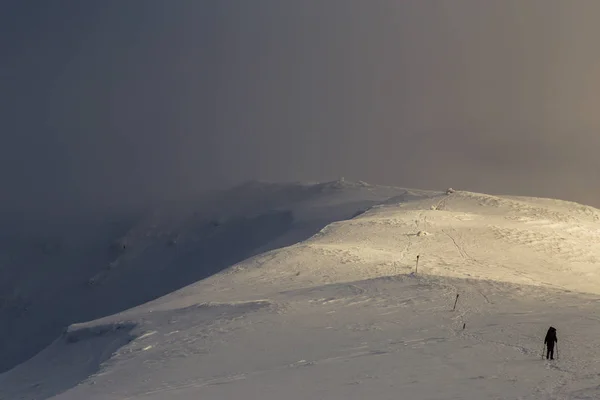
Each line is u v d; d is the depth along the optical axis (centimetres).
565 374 3341
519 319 4850
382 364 3875
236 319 6044
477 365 3653
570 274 9675
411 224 13125
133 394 4075
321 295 6744
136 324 7081
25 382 7150
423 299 5994
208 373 4316
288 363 4269
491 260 10244
